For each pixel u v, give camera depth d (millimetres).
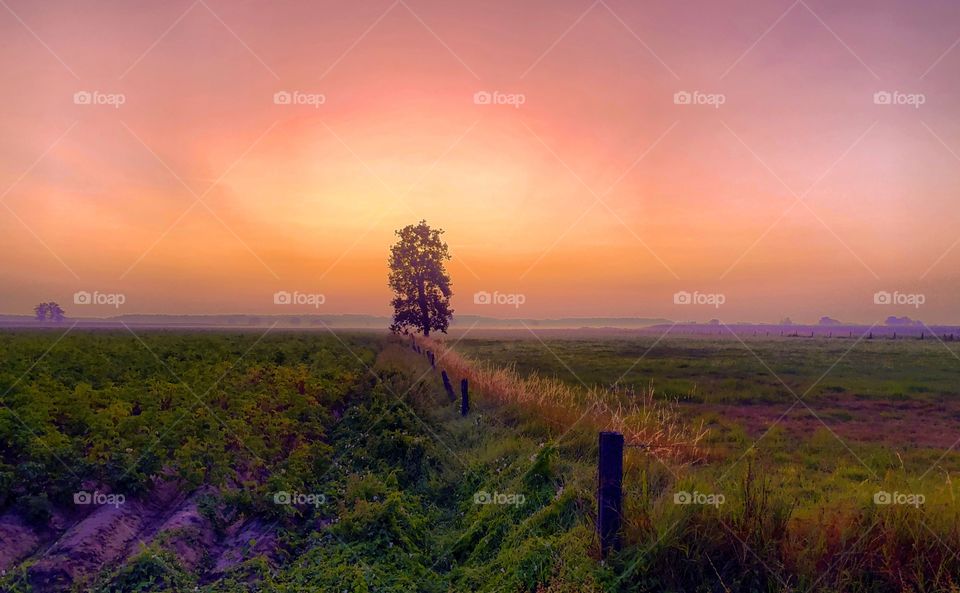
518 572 5863
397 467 10125
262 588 5953
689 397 21094
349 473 10070
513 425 12211
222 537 7762
